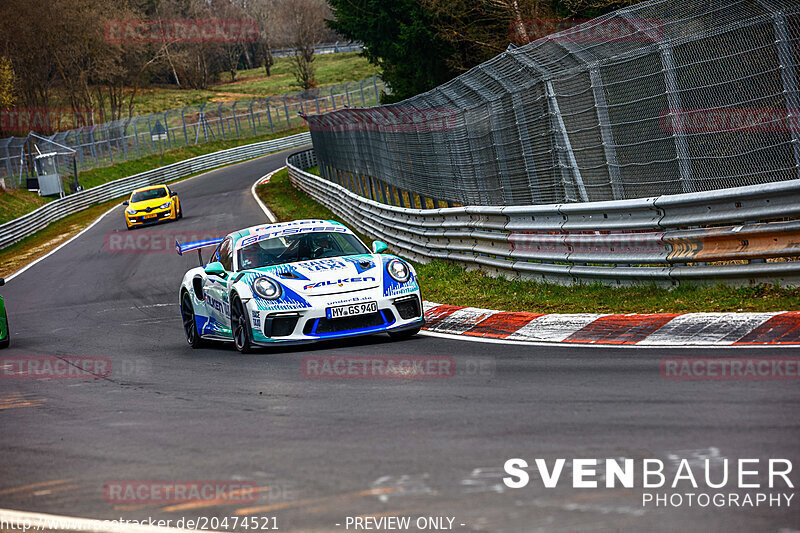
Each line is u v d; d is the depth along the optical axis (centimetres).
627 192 2859
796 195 2269
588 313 2500
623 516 981
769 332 1916
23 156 14212
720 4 2473
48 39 18612
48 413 1889
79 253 7769
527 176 3456
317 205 8688
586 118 3008
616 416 1374
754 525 939
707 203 2477
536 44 3300
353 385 1834
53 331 3838
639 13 2753
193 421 1644
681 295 2495
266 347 2491
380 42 9994
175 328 3559
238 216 8806
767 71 2314
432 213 4278
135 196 9306
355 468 1223
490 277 3578
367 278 2430
